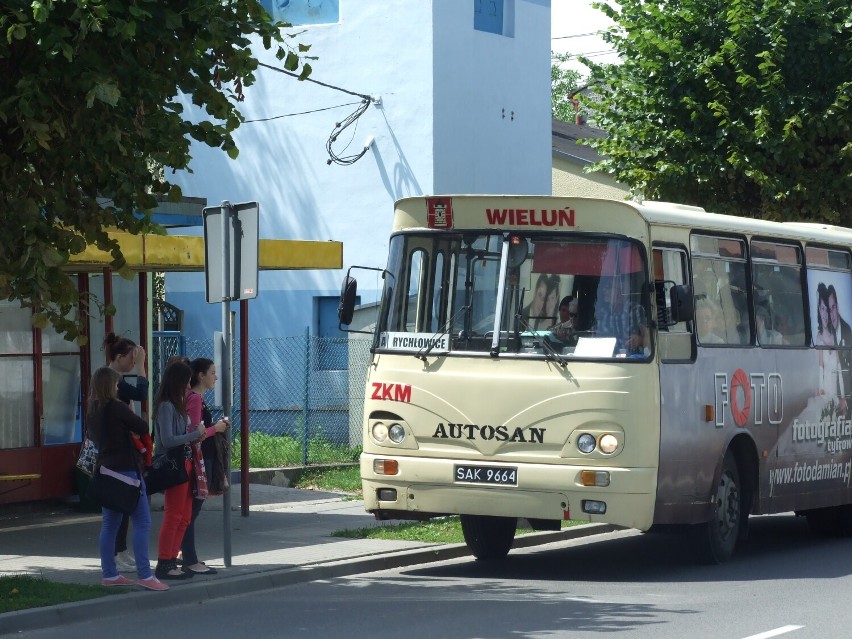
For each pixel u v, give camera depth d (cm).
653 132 2708
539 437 1393
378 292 3002
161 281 3191
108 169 1250
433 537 1688
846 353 1883
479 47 3092
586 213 1420
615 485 1370
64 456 1930
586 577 1468
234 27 1284
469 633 1116
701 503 1502
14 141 1227
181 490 1339
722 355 1551
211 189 3172
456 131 3023
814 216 2661
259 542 1630
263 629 1139
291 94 3086
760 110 2558
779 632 1120
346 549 1580
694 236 1526
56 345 1958
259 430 3030
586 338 1402
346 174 3036
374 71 3005
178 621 1180
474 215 1452
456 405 1422
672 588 1382
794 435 1720
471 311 1441
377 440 1460
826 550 1769
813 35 2567
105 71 1169
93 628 1147
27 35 1138
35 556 1509
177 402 1330
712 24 2659
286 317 3070
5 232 1197
